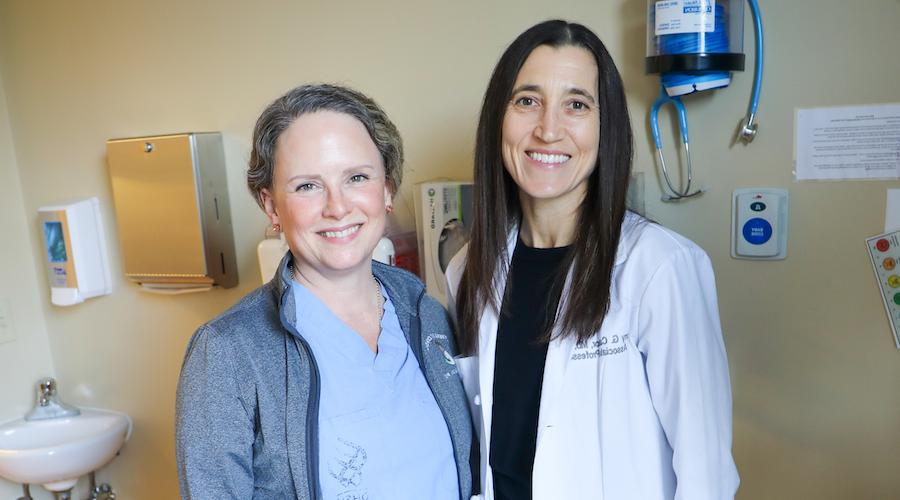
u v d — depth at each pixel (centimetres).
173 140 205
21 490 248
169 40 214
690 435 106
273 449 98
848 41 136
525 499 119
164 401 237
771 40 141
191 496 94
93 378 251
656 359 108
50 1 232
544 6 162
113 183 219
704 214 152
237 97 206
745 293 150
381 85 186
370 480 103
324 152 99
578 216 118
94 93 230
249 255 212
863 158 138
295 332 100
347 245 103
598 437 114
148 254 217
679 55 135
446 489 113
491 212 124
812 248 144
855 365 143
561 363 115
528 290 122
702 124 149
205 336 98
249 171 105
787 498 152
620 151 113
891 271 138
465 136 176
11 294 246
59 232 232
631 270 111
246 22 201
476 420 129
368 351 108
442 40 175
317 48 192
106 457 228
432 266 169
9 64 243
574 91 109
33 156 246
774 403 151
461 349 134
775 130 144
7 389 245
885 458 143
